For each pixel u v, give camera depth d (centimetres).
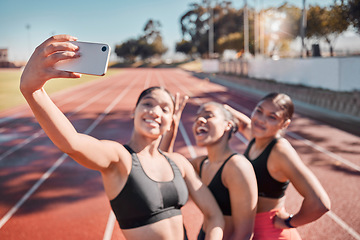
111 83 3609
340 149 809
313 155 764
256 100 1981
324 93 1503
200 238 215
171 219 158
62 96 2278
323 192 203
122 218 155
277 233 224
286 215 226
